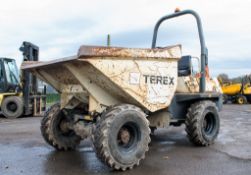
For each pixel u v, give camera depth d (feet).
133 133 15.33
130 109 14.90
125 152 14.73
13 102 40.19
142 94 15.61
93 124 15.88
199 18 20.76
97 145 14.02
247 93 72.54
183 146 20.22
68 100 17.63
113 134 14.19
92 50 13.55
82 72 14.79
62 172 14.42
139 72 15.46
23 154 18.02
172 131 26.73
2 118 40.19
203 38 20.83
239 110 52.11
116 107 14.78
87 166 15.43
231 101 74.49
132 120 14.90
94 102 15.44
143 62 15.65
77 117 17.24
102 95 15.51
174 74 17.22
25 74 40.29
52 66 15.94
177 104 19.71
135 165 15.29
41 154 18.06
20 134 25.26
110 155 14.05
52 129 18.67
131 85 15.12
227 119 37.24
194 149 19.27
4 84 41.27
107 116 14.32
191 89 20.86
